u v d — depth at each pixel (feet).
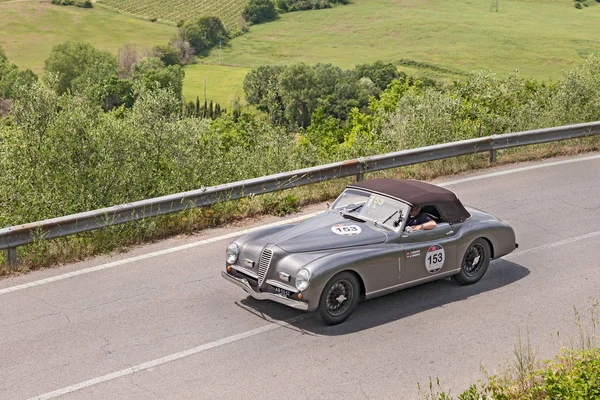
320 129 209.56
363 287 26.58
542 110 67.46
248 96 529.45
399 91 119.65
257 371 22.41
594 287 29.91
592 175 50.01
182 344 24.21
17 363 22.74
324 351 23.89
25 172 39.04
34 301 27.94
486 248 30.32
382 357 23.52
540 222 38.96
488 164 52.90
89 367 22.49
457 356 23.70
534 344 24.57
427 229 27.84
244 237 27.45
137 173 40.73
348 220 28.02
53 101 41.65
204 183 42.63
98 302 27.81
